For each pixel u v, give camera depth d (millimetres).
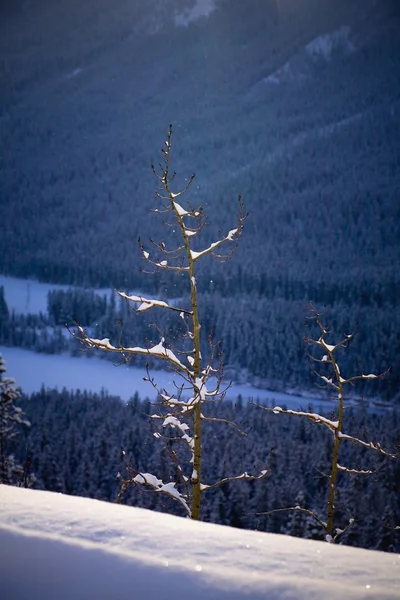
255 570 2930
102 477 77000
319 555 3203
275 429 82688
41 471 76500
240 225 10883
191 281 10930
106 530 3318
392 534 46438
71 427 98250
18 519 3447
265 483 61062
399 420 79812
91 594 2561
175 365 11422
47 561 2871
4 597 2520
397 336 183750
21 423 27922
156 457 44594
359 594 2666
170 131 10391
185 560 2973
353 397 164625
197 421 11273
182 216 10836
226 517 56531
